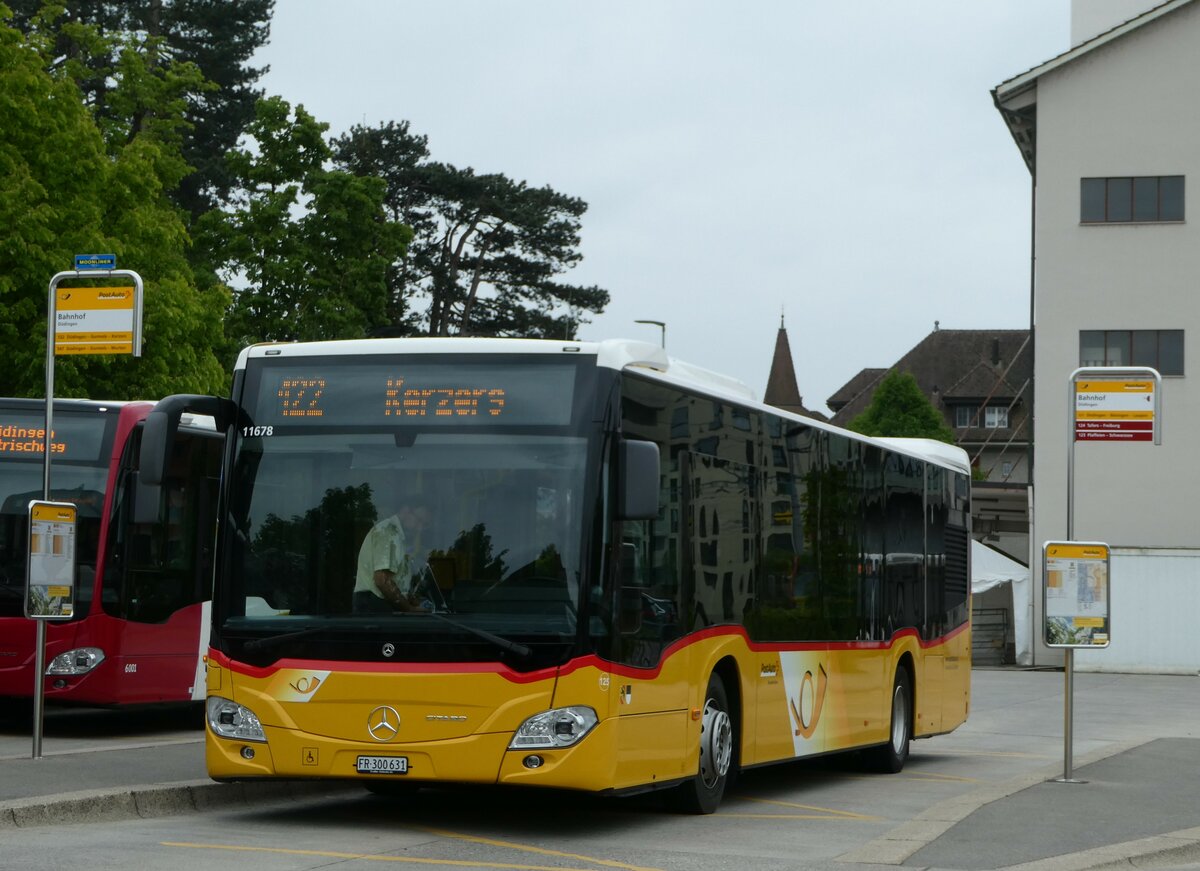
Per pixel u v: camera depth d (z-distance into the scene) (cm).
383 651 1070
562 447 1090
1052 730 2445
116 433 1823
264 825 1145
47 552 1419
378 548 1090
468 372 1112
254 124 5253
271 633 1095
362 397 1122
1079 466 4525
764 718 1355
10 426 1814
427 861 970
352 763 1069
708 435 1258
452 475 1096
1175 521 4462
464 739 1054
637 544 1122
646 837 1127
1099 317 4534
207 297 3972
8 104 3447
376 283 5259
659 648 1147
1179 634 4288
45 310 3469
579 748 1052
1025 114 4662
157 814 1193
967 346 12069
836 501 1557
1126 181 4544
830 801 1441
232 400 1147
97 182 3616
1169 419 4478
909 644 1789
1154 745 1956
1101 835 1134
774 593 1384
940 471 1950
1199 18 4512
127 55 4788
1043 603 1501
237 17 6406
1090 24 5131
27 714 2234
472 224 6575
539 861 987
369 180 5275
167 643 1866
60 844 1006
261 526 1117
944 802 1320
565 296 6625
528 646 1058
